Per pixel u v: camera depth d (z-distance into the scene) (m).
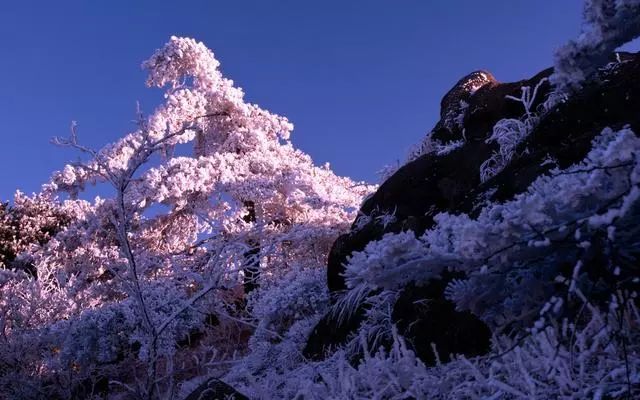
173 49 15.38
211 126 16.23
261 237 10.43
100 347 7.95
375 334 4.46
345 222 12.34
